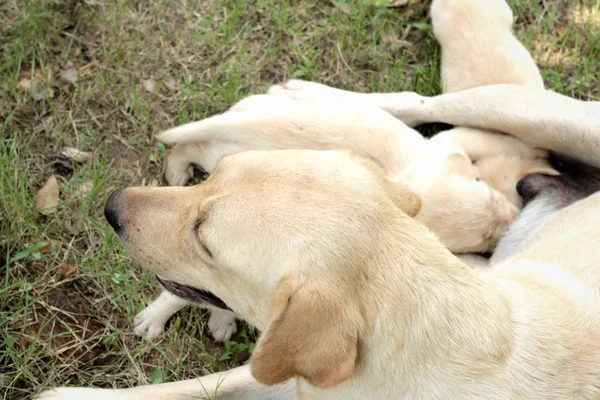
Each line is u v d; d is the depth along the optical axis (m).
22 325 1.22
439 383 0.99
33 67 1.36
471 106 1.35
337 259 0.97
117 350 1.24
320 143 1.28
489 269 1.17
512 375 1.00
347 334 0.95
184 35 1.44
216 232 1.02
